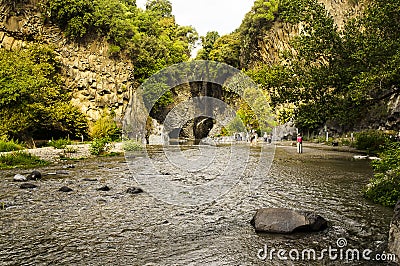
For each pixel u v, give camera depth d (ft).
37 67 114.52
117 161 77.15
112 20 155.43
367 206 32.19
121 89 157.58
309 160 72.43
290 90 69.36
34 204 34.53
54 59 134.62
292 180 47.96
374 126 105.40
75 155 86.79
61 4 137.59
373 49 58.70
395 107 92.22
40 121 108.68
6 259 20.40
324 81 64.44
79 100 144.66
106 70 153.28
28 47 130.52
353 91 55.93
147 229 26.25
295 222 25.04
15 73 99.09
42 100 105.70
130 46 162.20
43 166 66.95
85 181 49.32
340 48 65.72
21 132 99.45
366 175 50.93
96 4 152.05
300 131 151.12
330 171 55.62
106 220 28.78
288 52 71.92
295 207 32.22
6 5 127.44
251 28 209.77
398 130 92.58
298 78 69.41
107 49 155.02
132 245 22.74
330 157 77.36
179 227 26.73
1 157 68.64
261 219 25.77
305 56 68.18
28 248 22.22
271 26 200.64
